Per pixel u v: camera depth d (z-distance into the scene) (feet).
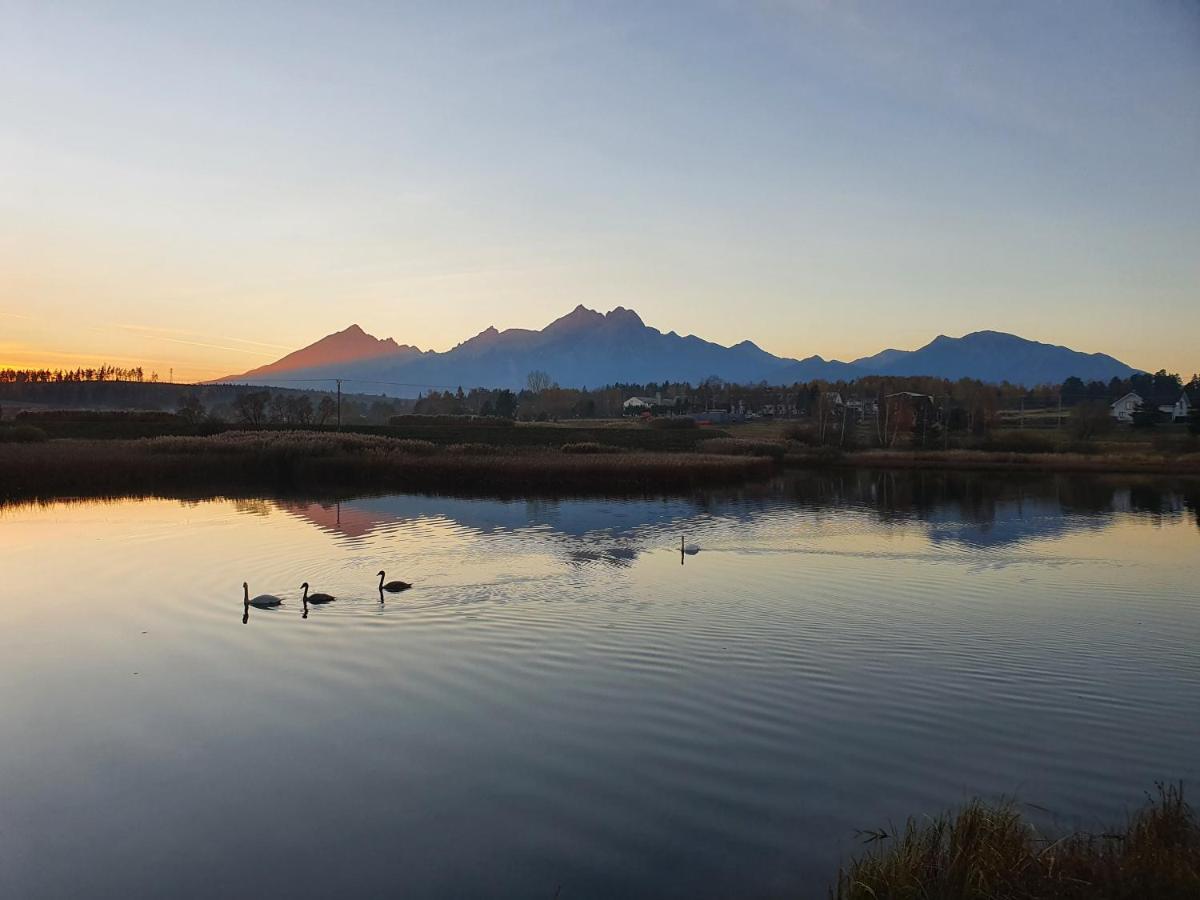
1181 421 471.62
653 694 57.62
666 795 43.19
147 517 147.74
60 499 174.60
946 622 78.02
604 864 36.99
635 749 48.75
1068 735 50.90
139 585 92.27
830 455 306.76
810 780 44.73
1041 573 104.47
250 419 479.00
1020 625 77.36
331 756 48.52
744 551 118.21
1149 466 270.87
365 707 55.88
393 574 97.35
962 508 177.68
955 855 34.12
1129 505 185.68
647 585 92.68
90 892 35.83
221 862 37.88
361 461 224.53
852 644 70.03
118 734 52.08
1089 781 44.73
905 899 31.94
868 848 37.86
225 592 88.43
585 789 43.96
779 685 59.57
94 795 44.42
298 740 50.83
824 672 62.54
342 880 36.22
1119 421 505.25
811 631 74.02
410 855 38.06
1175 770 46.09
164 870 37.35
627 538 128.16
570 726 52.24
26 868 37.68
